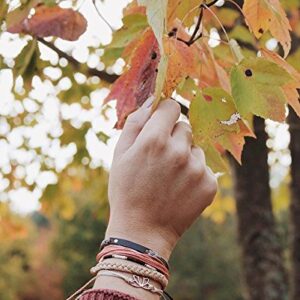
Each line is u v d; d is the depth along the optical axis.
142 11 1.22
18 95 2.84
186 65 1.02
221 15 1.85
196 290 12.73
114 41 1.21
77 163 3.16
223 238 13.02
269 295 2.79
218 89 0.99
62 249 12.94
